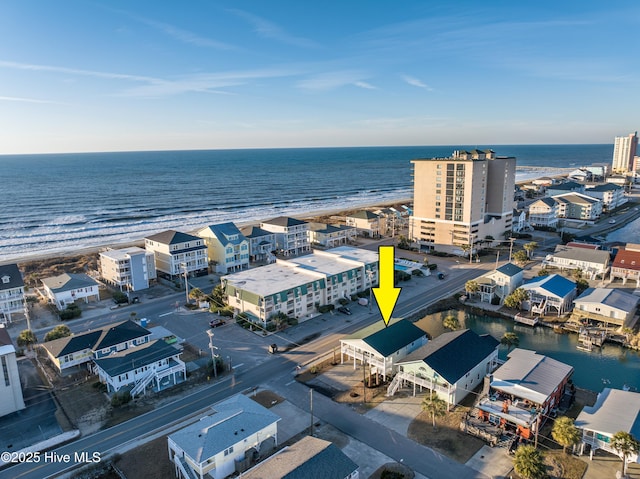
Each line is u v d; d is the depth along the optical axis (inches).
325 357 2728.8
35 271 4822.8
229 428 1812.3
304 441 1747.0
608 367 2669.8
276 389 2370.8
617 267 4092.0
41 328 3245.6
